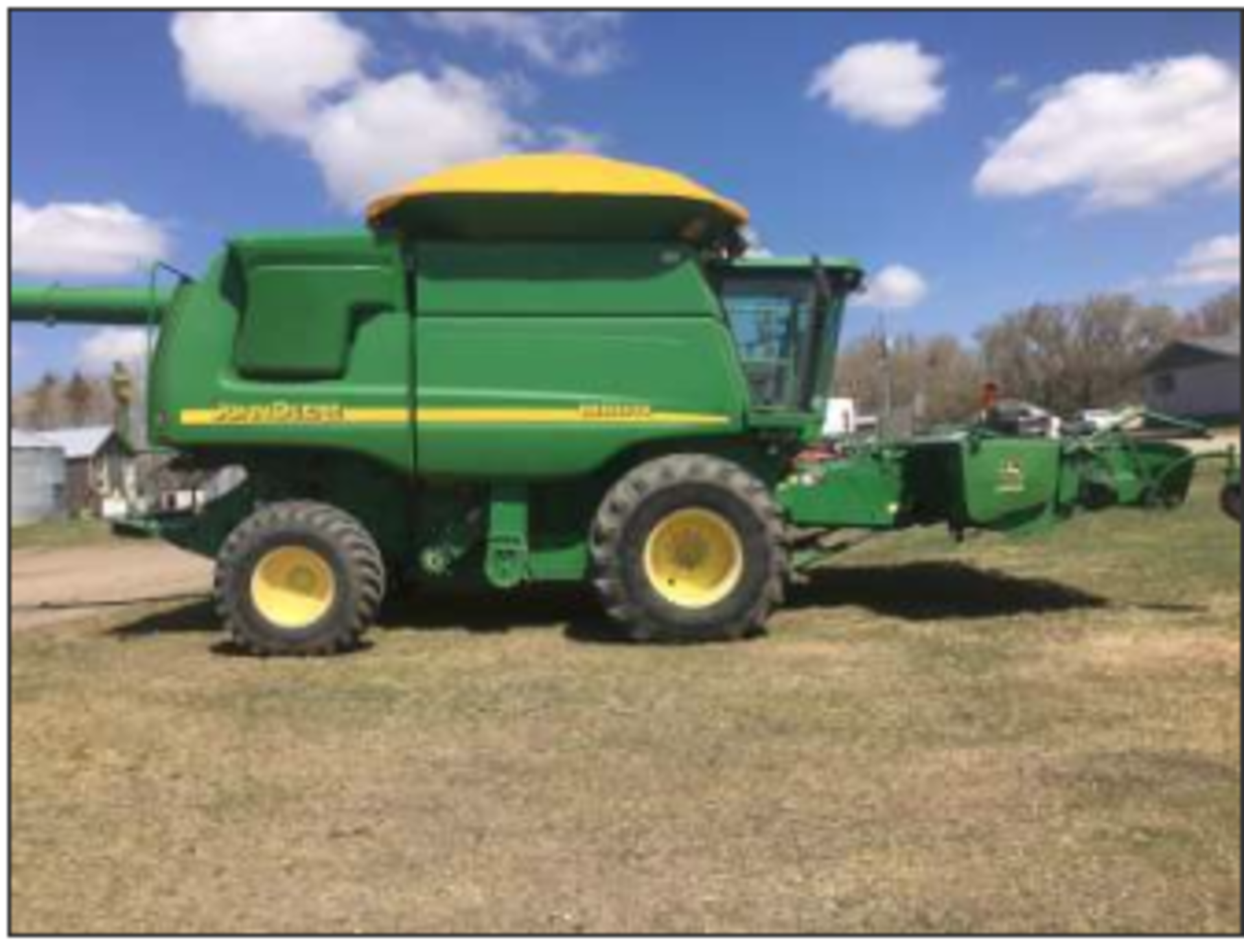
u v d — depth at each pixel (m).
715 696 7.73
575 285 9.92
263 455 10.29
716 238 10.27
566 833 5.48
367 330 9.89
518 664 8.88
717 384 9.99
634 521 9.57
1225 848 5.11
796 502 10.80
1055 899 4.70
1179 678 7.75
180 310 10.02
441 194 9.54
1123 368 62.50
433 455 9.90
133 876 5.10
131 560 21.25
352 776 6.32
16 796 6.09
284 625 9.53
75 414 83.19
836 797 5.82
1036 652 8.62
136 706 7.85
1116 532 15.05
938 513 10.88
